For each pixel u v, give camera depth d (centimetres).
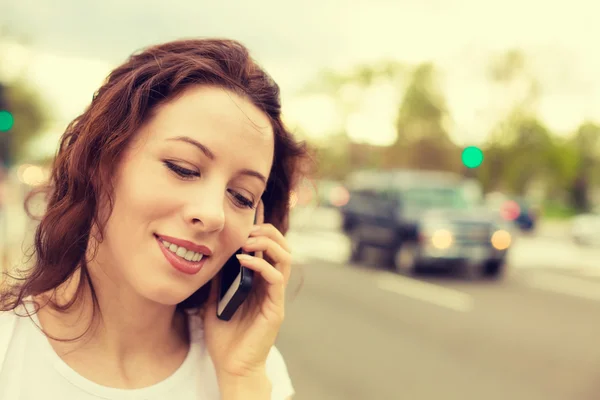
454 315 709
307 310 705
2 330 88
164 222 88
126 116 89
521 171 3653
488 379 475
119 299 93
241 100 92
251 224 97
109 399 89
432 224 945
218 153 89
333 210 2361
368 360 510
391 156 3812
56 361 88
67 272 93
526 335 628
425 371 487
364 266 1083
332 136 3528
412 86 3803
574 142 3850
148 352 97
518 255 1458
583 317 736
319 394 418
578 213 3916
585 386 468
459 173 3856
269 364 116
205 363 104
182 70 90
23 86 2952
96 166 91
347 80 3538
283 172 121
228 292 105
